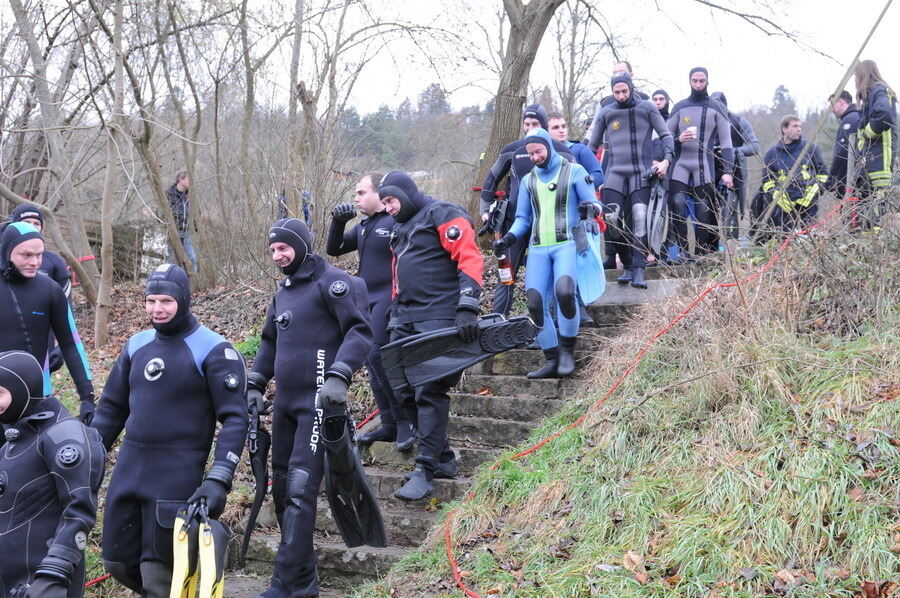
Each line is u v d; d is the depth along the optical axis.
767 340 4.96
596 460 4.70
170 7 11.64
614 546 4.02
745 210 8.36
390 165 12.73
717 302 5.48
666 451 4.59
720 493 4.04
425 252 5.00
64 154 11.68
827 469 3.94
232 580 4.93
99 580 5.03
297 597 4.27
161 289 3.84
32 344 4.92
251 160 11.37
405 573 4.46
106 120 10.80
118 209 16.11
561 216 5.97
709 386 4.74
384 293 5.62
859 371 4.51
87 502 3.31
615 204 7.07
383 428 5.77
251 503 5.31
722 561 3.70
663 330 5.48
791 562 3.65
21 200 10.40
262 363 4.58
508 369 6.63
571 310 5.91
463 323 4.70
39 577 3.13
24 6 11.73
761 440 4.32
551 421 5.51
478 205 10.93
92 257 11.56
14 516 3.38
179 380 3.88
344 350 4.19
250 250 9.98
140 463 3.83
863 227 5.56
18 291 4.89
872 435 4.05
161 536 3.76
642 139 7.16
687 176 7.82
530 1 10.92
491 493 4.87
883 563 3.49
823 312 5.42
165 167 15.86
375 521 4.26
